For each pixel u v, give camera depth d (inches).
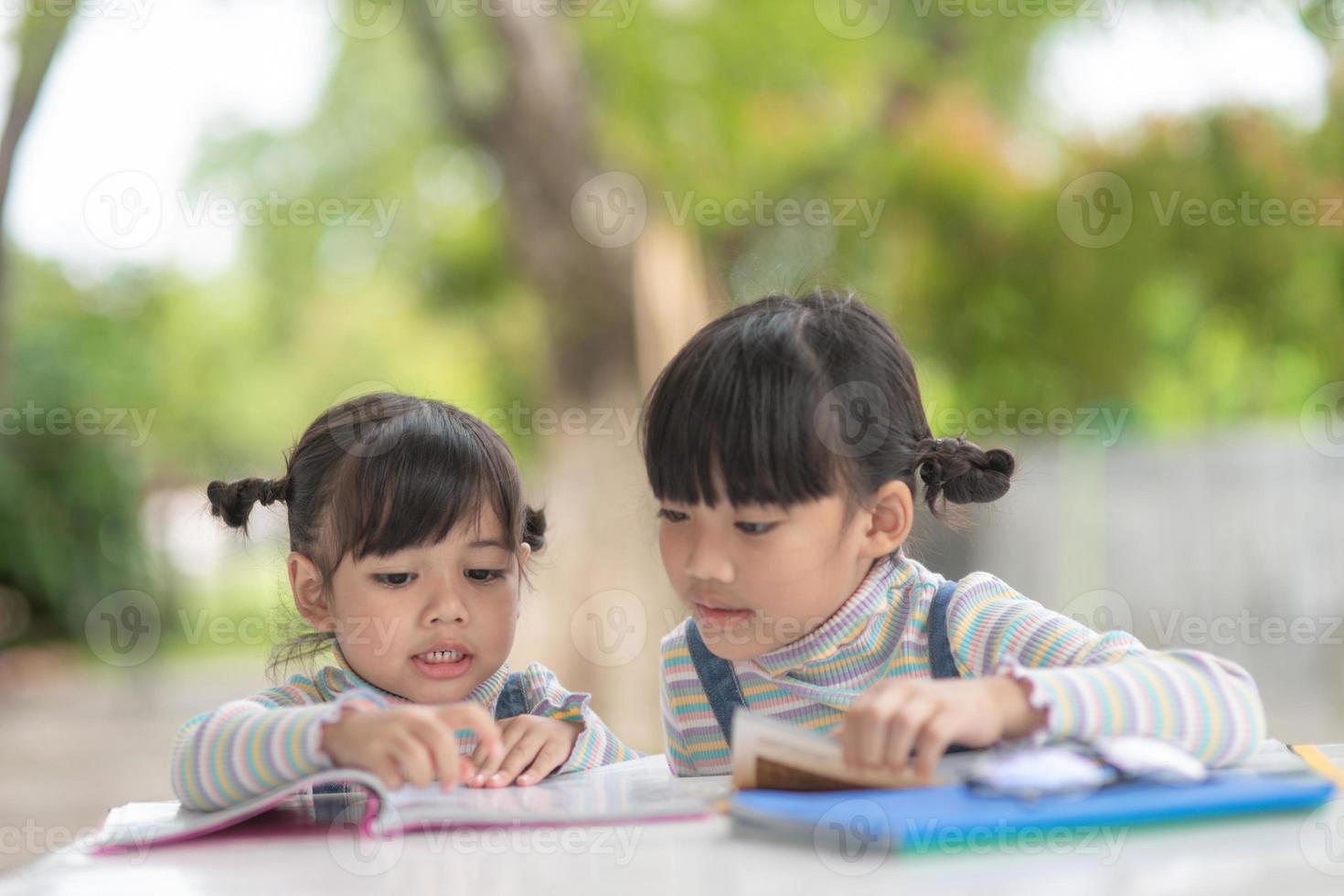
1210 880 35.3
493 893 36.4
